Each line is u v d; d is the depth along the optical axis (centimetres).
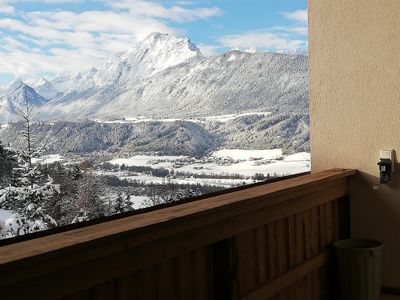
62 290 161
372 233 398
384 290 395
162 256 204
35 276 150
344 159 405
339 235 396
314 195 342
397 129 385
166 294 219
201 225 221
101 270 176
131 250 189
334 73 404
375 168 394
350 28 397
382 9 385
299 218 331
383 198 393
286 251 315
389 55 384
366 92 394
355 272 345
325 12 405
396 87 383
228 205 235
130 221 194
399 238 390
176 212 213
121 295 194
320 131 412
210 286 249
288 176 356
